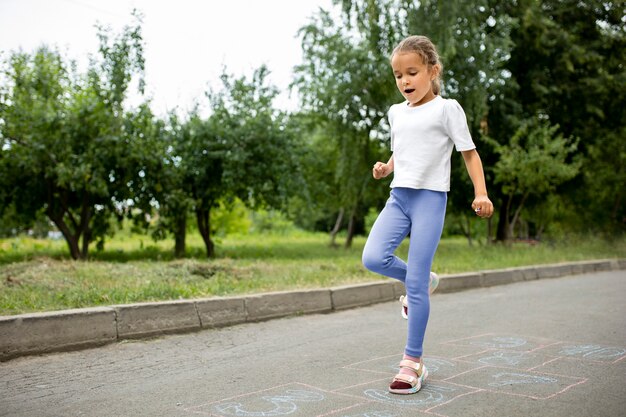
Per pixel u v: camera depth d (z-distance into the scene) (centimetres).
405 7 1552
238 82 1557
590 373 378
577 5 1902
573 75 1898
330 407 312
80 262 974
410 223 358
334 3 1611
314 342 492
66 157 1315
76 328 462
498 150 1642
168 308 528
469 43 1565
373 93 1723
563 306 686
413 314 344
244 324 580
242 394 338
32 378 375
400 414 298
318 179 2216
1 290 603
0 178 1399
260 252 1816
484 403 315
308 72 1814
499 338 498
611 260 1341
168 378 375
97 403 321
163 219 1616
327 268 959
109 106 1354
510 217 2130
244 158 1495
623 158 2056
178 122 1554
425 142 347
